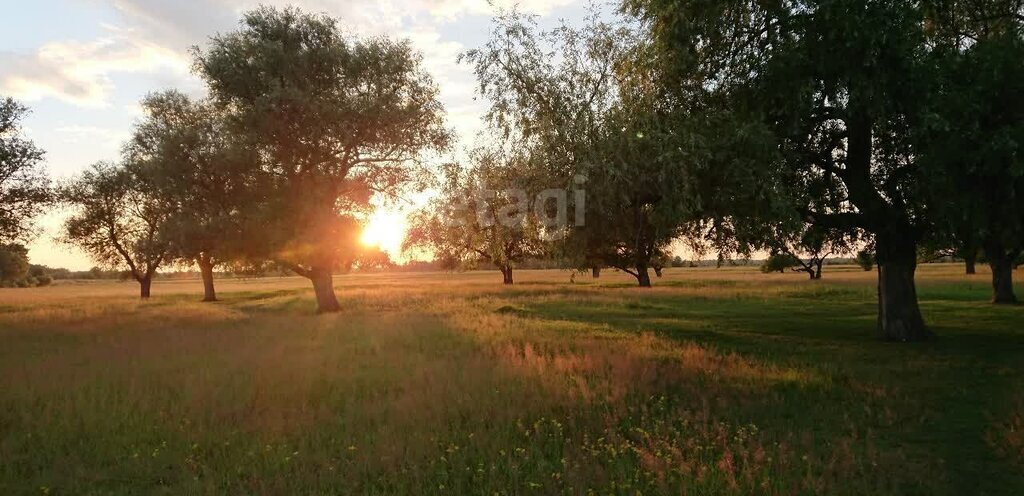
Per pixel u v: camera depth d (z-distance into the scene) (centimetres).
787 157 1358
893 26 1179
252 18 2894
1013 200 1129
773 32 1334
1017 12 1512
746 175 1212
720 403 945
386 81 3023
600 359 1277
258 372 1184
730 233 1513
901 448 751
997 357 1367
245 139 2742
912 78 1210
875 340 1681
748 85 1362
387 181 3241
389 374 1186
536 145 1417
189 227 2677
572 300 3562
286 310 3397
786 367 1253
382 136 2975
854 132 1497
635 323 2255
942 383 1106
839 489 608
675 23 1324
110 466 710
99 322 2494
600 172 1251
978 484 641
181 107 4225
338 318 2611
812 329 2005
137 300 5131
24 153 3019
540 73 1467
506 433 786
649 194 1338
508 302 3525
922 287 4181
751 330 1992
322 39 2961
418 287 5966
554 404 939
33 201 3131
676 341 1644
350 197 3288
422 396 973
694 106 1427
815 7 1196
